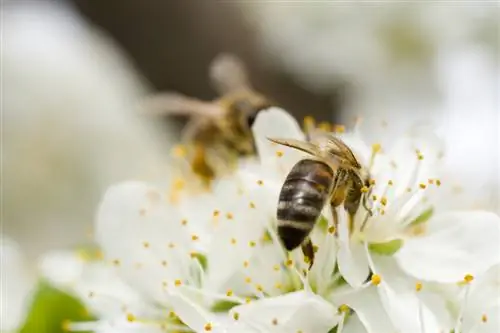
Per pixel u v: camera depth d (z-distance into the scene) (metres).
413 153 0.16
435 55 0.29
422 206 0.16
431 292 0.15
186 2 0.31
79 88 0.24
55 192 0.23
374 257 0.15
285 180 0.15
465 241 0.15
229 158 0.18
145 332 0.16
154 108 0.24
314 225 0.15
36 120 0.24
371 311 0.15
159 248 0.16
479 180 0.21
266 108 0.18
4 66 0.24
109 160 0.24
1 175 0.23
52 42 0.24
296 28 0.31
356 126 0.16
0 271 0.19
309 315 0.15
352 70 0.30
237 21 0.32
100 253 0.17
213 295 0.15
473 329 0.15
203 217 0.16
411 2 0.29
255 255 0.15
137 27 0.31
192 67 0.32
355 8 0.30
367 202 0.15
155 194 0.16
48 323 0.18
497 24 0.29
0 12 0.26
